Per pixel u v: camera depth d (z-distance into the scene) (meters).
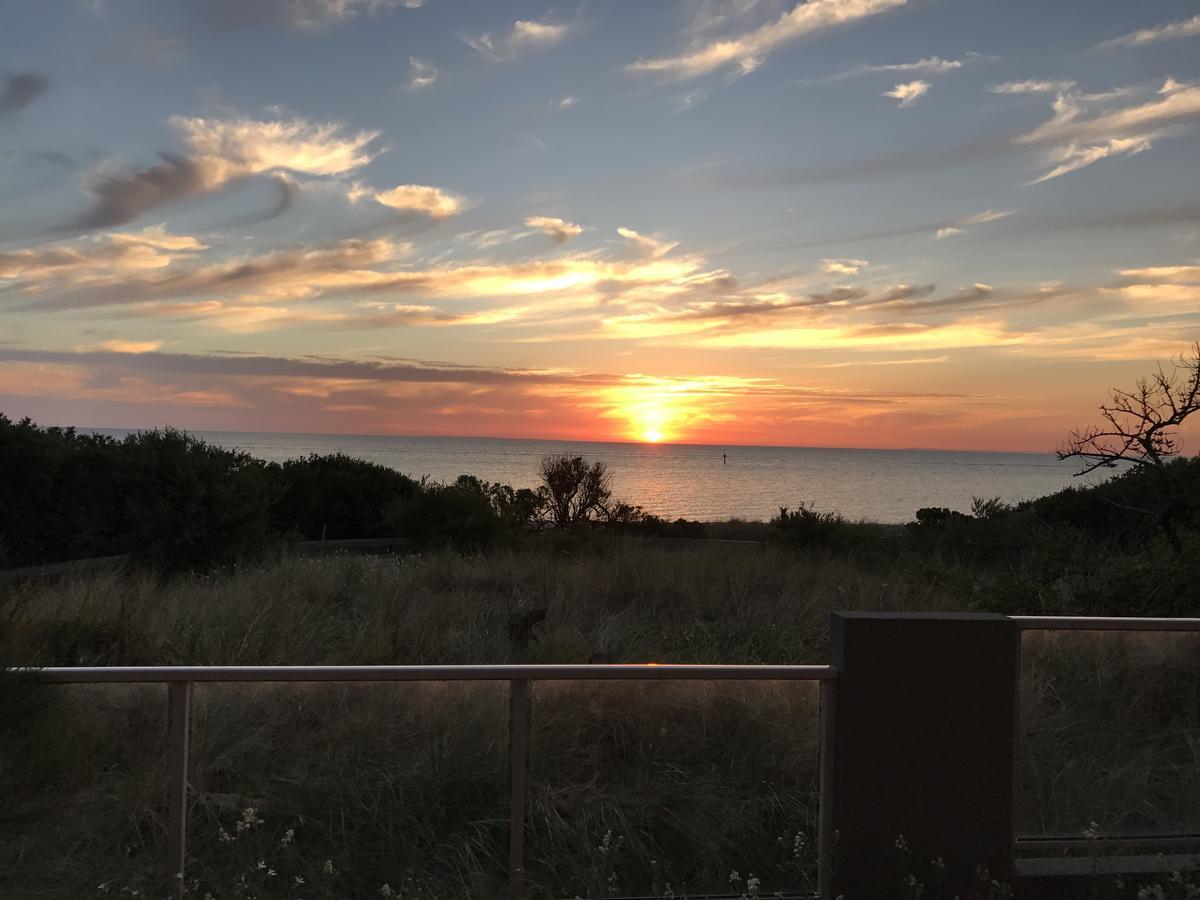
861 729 3.52
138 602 8.68
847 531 17.72
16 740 3.23
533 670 3.51
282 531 19.16
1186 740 3.91
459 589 11.55
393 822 3.46
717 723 3.64
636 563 12.74
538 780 3.54
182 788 3.33
